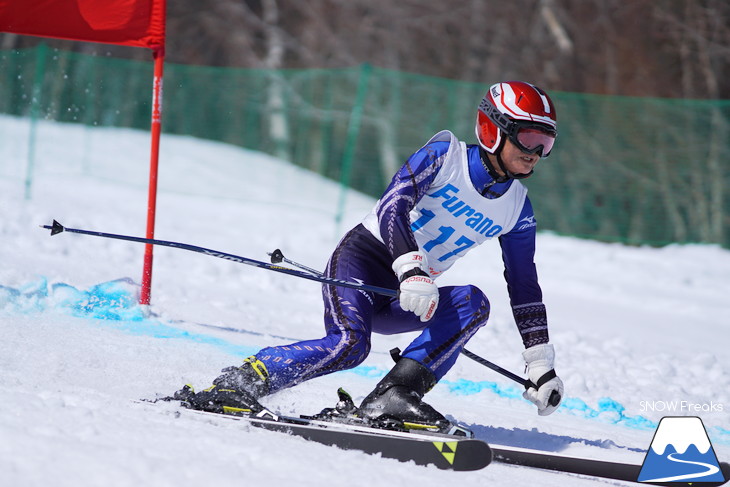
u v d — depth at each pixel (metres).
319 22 81.94
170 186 52.00
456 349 10.83
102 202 42.25
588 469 9.80
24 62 61.84
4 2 18.48
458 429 10.06
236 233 40.00
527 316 11.60
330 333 10.59
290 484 7.46
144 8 18.91
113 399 10.13
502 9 80.56
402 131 70.44
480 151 10.75
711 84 79.31
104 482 6.86
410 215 11.07
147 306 18.45
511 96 10.41
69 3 18.70
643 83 80.44
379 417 10.32
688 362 22.92
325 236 43.16
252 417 9.99
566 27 81.00
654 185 58.47
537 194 59.03
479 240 11.20
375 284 10.91
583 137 59.22
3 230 27.09
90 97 63.03
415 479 8.42
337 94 72.38
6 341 13.49
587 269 43.28
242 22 82.06
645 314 34.19
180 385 12.71
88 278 21.39
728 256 50.31
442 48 81.31
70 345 14.07
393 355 10.94
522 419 14.37
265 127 70.56
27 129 56.72
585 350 23.20
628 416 16.47
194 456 7.91
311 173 62.25
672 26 79.81
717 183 57.38
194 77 67.44
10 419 8.21
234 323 19.80
